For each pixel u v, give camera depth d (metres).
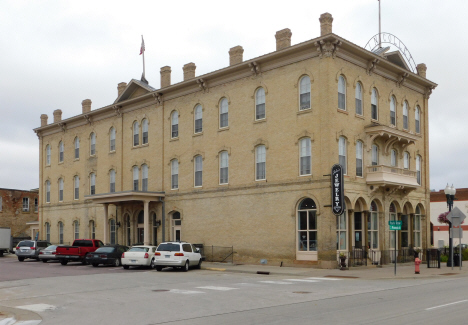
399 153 35.12
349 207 30.05
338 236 29.23
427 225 37.88
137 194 37.34
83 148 47.66
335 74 29.81
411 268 30.19
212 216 35.28
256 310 13.99
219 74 35.09
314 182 29.41
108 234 43.53
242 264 32.31
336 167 28.30
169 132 39.19
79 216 47.44
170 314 13.56
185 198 37.34
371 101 33.03
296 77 30.98
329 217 28.47
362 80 32.16
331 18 29.77
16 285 21.66
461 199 69.38
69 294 18.45
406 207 36.22
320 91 29.62
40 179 52.94
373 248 32.19
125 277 24.83
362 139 31.61
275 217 31.38
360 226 31.28
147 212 38.09
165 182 39.12
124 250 33.31
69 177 49.12
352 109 31.00
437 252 31.17
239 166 33.84
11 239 54.34
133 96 42.94
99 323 12.43
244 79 34.03
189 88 37.75
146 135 41.41
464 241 68.38
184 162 37.78
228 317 12.90
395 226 24.97
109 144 44.75
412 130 37.16
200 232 35.97
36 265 34.31
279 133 31.64
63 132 50.38
